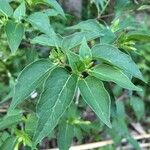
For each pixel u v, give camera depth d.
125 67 0.34
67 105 0.33
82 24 0.43
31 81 0.34
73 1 0.59
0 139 0.46
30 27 0.45
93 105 0.33
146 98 0.84
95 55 0.35
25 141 0.43
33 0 0.42
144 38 0.40
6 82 0.65
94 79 0.34
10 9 0.39
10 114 0.44
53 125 0.33
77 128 0.53
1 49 0.54
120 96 0.75
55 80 0.33
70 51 0.35
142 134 0.85
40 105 0.33
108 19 0.56
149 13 0.73
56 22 0.53
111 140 0.75
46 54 0.52
